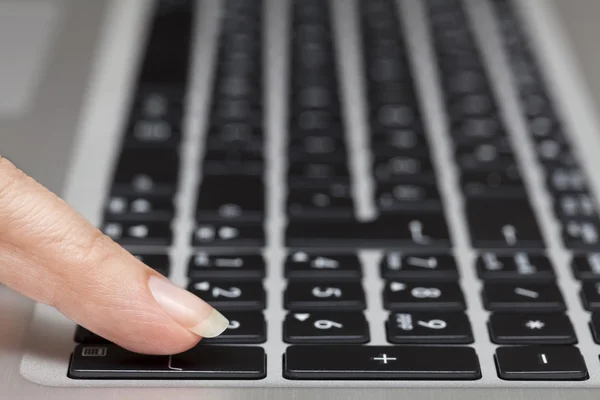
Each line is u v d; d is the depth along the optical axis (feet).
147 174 1.02
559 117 1.17
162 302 0.76
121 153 1.06
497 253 0.93
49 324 0.81
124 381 0.75
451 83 1.25
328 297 0.85
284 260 0.91
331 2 1.46
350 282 0.88
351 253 0.92
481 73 1.27
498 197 1.03
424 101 1.21
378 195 1.02
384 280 0.89
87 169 1.03
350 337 0.81
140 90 1.19
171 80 1.21
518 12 1.42
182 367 0.76
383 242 0.94
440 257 0.92
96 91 1.18
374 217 0.99
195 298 0.77
